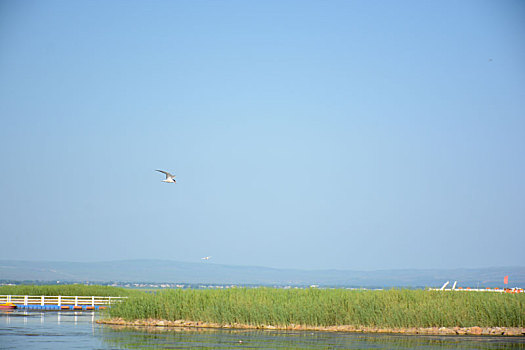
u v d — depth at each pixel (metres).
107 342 42.00
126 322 55.59
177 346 40.53
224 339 44.50
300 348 40.06
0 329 49.56
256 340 44.06
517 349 40.06
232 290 59.94
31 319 59.75
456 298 54.34
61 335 45.81
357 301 52.56
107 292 88.19
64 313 69.25
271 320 52.75
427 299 54.00
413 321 50.38
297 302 53.72
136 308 56.03
